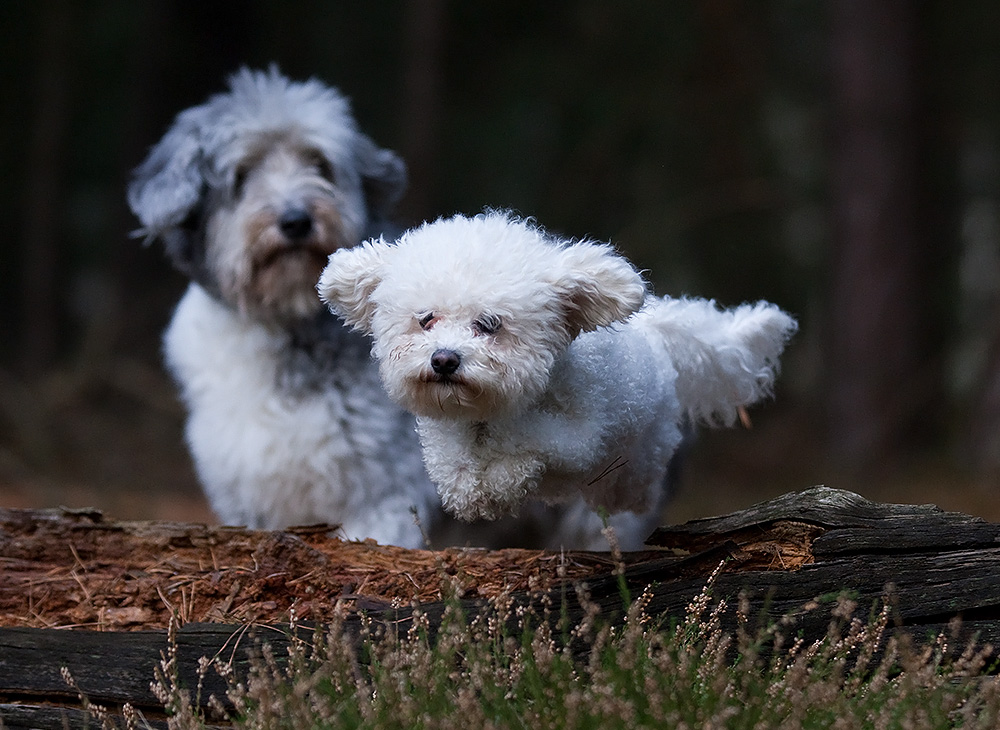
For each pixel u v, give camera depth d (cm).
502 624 499
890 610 518
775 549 542
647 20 2684
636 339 521
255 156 788
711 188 2558
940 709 448
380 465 737
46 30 2747
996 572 518
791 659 520
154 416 1838
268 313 753
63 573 574
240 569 567
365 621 509
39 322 2677
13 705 516
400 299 462
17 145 3005
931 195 2166
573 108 2781
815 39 2645
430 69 2462
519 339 455
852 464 1931
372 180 850
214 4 2305
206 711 517
